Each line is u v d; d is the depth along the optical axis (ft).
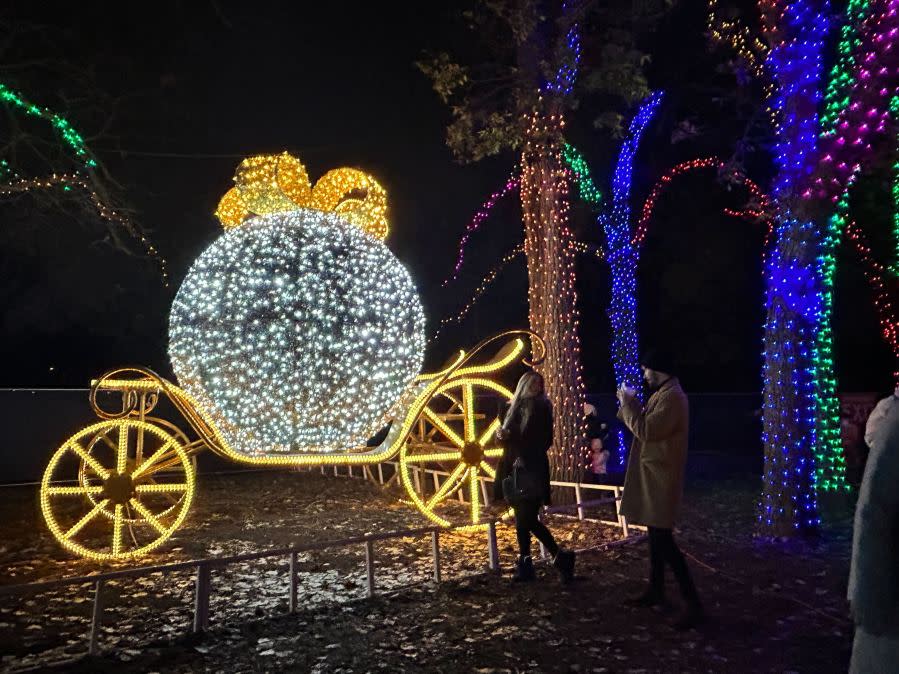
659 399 18.66
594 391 77.56
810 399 28.50
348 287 25.72
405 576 22.72
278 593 21.02
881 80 26.27
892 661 7.76
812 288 28.50
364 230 30.19
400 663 15.99
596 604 19.94
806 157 27.81
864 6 26.40
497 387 29.50
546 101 34.01
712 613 19.31
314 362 25.31
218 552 26.14
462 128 35.81
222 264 25.61
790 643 17.25
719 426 68.85
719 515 33.06
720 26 34.45
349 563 24.32
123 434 25.66
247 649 16.87
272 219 26.32
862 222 46.75
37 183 47.47
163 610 19.67
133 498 25.44
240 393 25.35
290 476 47.39
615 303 47.11
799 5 27.53
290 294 25.14
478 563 24.26
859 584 7.84
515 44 36.35
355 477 46.03
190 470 26.09
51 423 46.85
